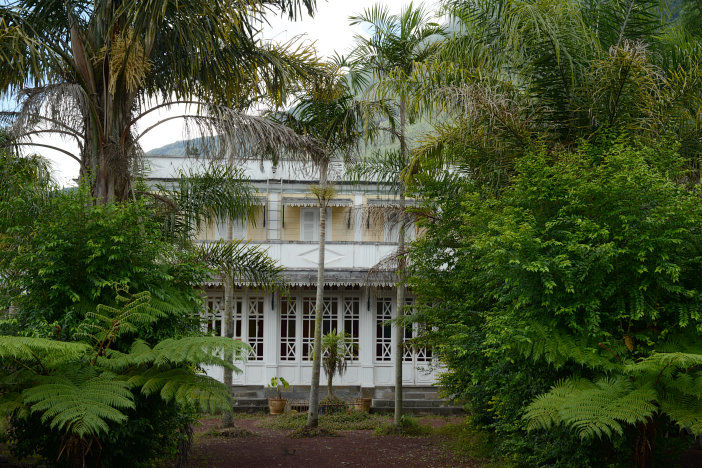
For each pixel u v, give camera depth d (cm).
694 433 547
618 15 988
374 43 1342
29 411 620
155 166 1784
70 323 718
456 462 1018
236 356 687
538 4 906
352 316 1859
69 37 985
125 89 930
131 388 682
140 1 875
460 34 1070
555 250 667
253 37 1033
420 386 1805
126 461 757
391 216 1377
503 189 847
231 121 952
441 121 1023
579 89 875
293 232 2028
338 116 1356
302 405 1611
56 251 724
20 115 840
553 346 636
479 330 900
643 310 632
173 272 841
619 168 671
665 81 841
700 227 652
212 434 1296
